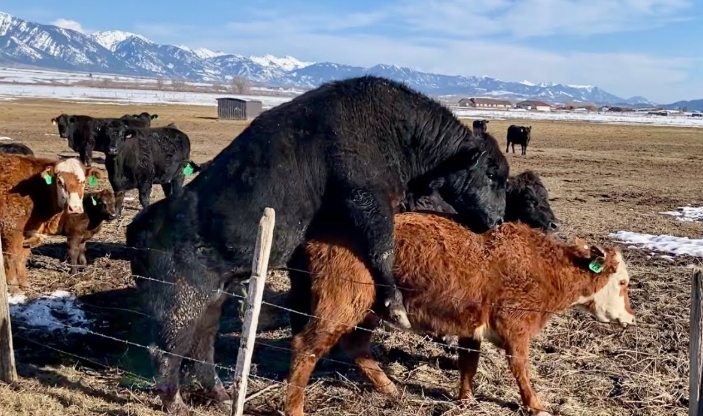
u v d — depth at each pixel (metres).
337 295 5.70
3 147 12.95
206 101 113.50
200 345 5.89
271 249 5.88
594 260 5.93
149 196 15.57
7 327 5.87
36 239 8.95
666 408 6.07
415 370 6.81
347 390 6.28
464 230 6.09
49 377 6.19
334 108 6.10
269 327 8.06
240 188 5.77
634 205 17.81
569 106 185.75
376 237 5.74
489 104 174.25
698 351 4.39
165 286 5.72
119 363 6.71
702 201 18.89
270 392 6.16
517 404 6.08
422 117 6.41
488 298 5.81
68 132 21.05
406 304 5.96
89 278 9.36
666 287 9.75
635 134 53.69
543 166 27.14
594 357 7.17
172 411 5.64
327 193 5.96
